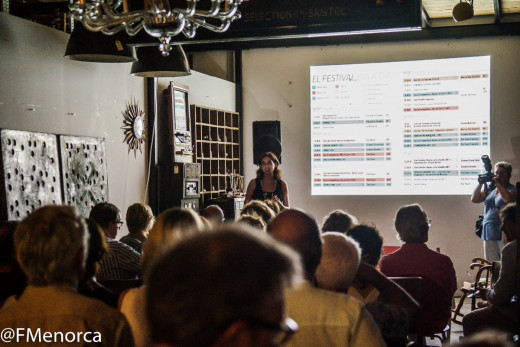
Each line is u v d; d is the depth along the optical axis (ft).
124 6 12.19
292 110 28.32
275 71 28.50
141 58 17.10
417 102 26.71
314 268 6.04
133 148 21.90
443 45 26.35
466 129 26.18
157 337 2.28
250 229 2.41
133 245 13.53
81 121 18.85
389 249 20.16
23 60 16.20
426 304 11.82
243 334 2.19
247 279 2.20
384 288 7.72
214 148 27.22
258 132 26.22
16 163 15.38
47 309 5.28
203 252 2.23
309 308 5.49
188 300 2.17
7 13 15.61
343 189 27.73
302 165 28.25
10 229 8.62
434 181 26.61
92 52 14.93
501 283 12.32
